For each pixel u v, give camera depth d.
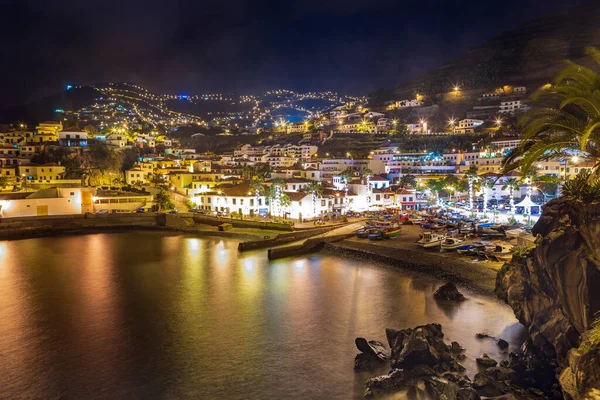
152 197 136.50
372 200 129.62
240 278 61.53
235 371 33.75
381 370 33.16
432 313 45.28
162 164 183.25
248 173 170.00
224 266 69.75
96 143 192.75
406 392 29.27
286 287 56.38
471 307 46.84
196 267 69.06
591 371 19.12
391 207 129.00
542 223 30.94
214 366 34.59
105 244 93.31
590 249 24.45
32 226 109.81
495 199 123.31
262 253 81.06
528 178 98.06
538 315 32.00
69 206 123.25
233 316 45.56
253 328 42.16
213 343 38.81
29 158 170.00
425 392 28.72
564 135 27.02
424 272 63.22
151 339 39.84
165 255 79.75
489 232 78.12
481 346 36.69
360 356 34.69
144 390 31.27
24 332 41.72
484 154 163.38
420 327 34.53
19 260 75.50
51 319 45.12
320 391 30.69
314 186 118.25
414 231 90.31
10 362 35.62
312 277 61.66
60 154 172.38
